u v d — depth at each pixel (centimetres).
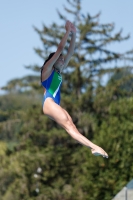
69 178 12538
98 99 12762
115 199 5950
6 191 13438
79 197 11700
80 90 13362
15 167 12662
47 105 2597
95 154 2458
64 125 2541
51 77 2656
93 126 12450
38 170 12262
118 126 9812
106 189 9588
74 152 12700
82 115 12656
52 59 2602
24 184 12469
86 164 9794
